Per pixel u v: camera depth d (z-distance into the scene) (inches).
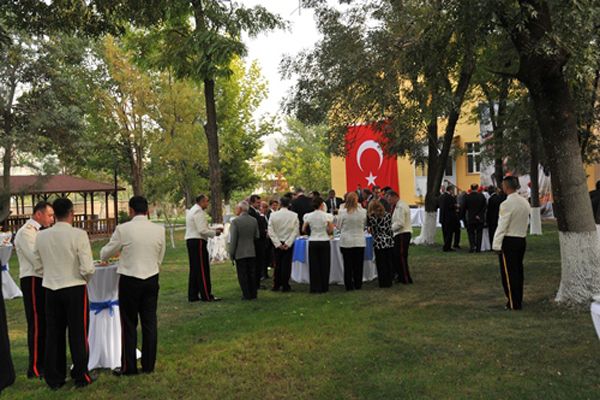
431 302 337.4
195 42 545.3
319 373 217.5
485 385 195.6
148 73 984.3
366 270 434.3
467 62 421.4
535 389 189.5
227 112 1197.7
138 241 220.8
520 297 306.2
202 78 572.7
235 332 284.0
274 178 1731.1
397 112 447.8
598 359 216.1
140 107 975.6
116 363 237.0
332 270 425.4
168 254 692.7
